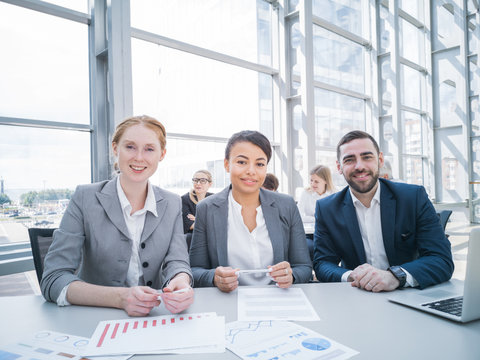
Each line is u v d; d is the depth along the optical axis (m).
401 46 7.00
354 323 0.83
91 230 1.19
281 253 1.40
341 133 5.89
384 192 1.50
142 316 0.90
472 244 0.77
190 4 3.92
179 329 0.81
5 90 2.72
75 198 1.23
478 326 0.80
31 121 2.83
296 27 4.94
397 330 0.78
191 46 3.88
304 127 4.72
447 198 7.50
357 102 6.25
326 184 3.78
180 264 1.23
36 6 2.83
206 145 4.11
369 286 1.08
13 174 2.77
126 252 1.21
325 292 1.09
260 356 0.67
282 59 4.98
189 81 3.95
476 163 7.16
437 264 1.17
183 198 3.64
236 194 1.42
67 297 0.98
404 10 7.03
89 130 3.19
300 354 0.67
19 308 0.97
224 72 4.37
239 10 4.53
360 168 1.42
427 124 7.64
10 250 2.76
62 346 0.72
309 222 3.54
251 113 4.78
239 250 1.43
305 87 4.66
